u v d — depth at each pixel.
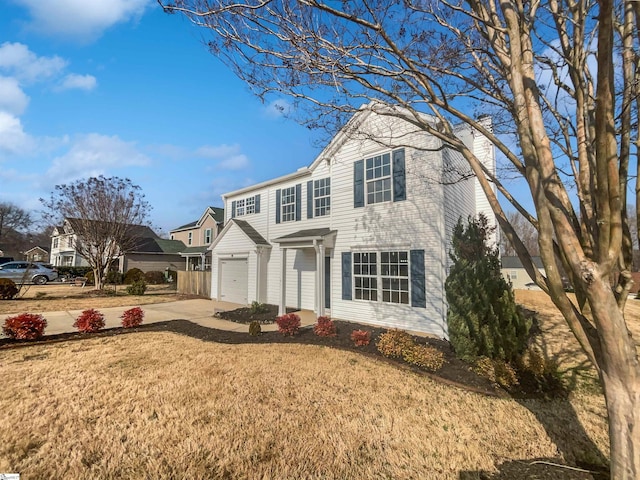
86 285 23.62
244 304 14.82
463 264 6.53
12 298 15.68
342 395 4.84
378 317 9.69
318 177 12.64
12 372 5.65
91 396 4.67
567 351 7.28
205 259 27.41
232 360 6.38
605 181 2.05
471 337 6.11
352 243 10.65
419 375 5.74
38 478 2.96
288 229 13.74
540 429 4.06
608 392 2.21
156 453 3.36
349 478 3.06
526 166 2.39
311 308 12.56
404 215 9.36
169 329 9.55
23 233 51.97
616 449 2.15
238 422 3.99
